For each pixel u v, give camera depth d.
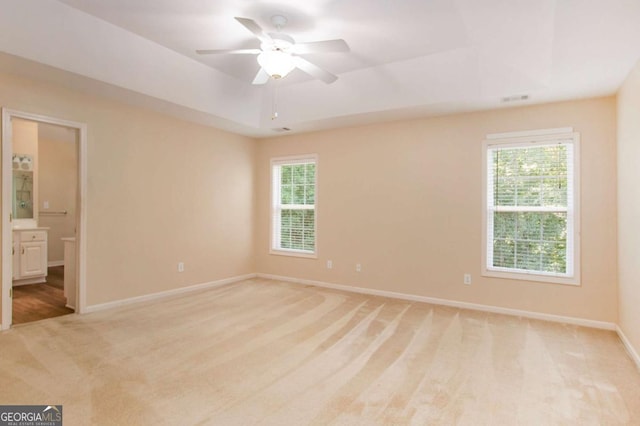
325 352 2.91
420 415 2.04
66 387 2.29
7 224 3.31
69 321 3.58
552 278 3.80
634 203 2.91
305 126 5.11
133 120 4.25
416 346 3.05
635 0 2.06
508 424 1.97
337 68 3.91
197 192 5.04
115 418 1.97
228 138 5.52
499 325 3.62
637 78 2.81
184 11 2.89
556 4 2.22
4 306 3.31
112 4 2.81
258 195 6.06
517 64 3.19
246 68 4.04
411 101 3.99
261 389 2.31
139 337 3.19
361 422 1.97
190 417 1.99
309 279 5.50
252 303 4.37
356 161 5.07
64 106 3.64
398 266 4.73
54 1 2.77
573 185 3.73
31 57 2.89
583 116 3.70
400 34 3.14
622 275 3.31
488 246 4.18
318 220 5.41
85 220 3.83
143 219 4.38
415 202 4.61
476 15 2.69
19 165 5.39
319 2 2.69
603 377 2.53
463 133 4.30
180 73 3.85
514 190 4.06
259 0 2.69
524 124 3.97
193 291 4.95
